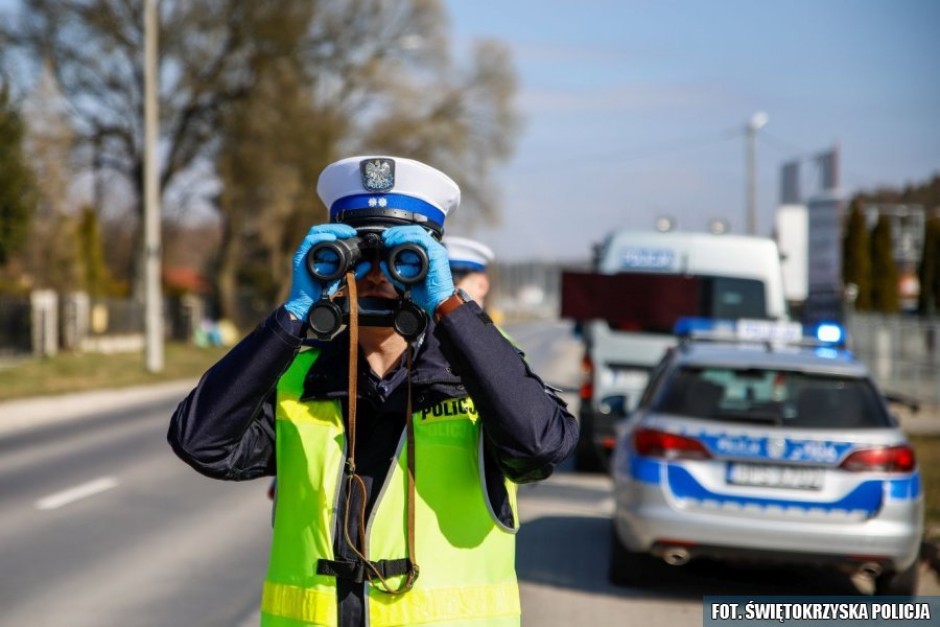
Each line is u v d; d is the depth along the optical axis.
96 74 55.50
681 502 9.16
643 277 14.84
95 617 8.57
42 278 55.25
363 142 66.50
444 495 3.31
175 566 10.41
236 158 57.59
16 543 11.41
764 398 9.34
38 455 18.92
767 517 9.02
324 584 3.27
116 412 27.25
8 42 53.75
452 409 3.37
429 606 3.25
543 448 3.23
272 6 56.78
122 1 54.88
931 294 59.75
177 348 55.56
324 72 61.78
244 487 15.54
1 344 43.41
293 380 3.48
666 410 9.44
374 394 3.41
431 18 66.25
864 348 37.12
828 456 9.02
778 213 32.72
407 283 3.23
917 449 18.66
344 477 3.32
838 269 26.88
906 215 71.44
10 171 37.69
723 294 17.17
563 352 64.38
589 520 13.16
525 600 9.36
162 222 60.09
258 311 77.31
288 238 66.38
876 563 8.94
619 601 9.38
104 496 14.52
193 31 56.28
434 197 3.48
